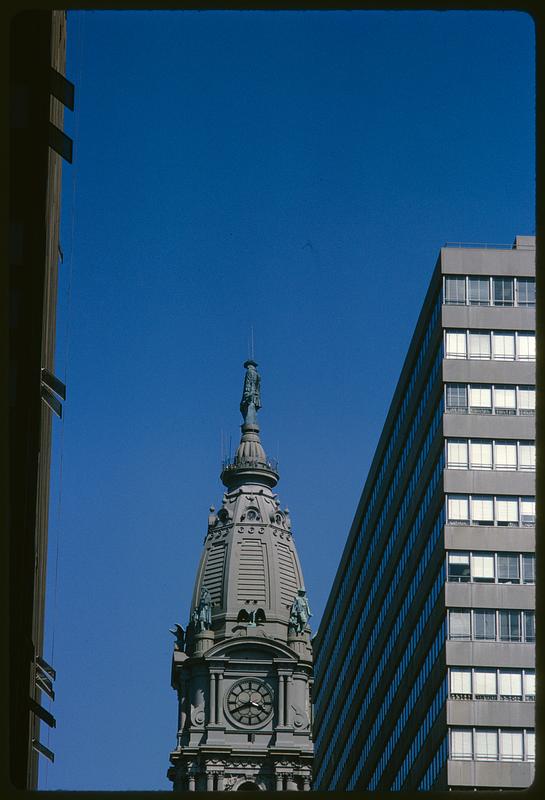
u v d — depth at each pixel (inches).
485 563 5442.9
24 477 1987.0
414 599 5964.6
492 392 5654.5
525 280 5787.4
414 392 6259.8
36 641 3265.3
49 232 2768.2
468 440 5595.5
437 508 5615.2
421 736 5669.3
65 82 1955.0
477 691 5270.7
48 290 2859.3
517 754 5206.7
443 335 5713.6
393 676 6387.8
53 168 2829.7
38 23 1624.0
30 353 1974.7
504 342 5713.6
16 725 2267.5
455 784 5137.8
